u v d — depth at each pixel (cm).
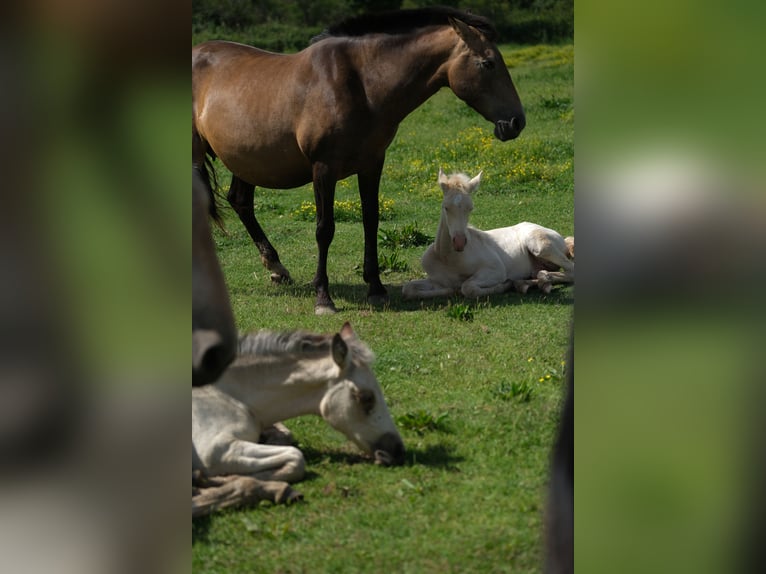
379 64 1329
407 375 1002
